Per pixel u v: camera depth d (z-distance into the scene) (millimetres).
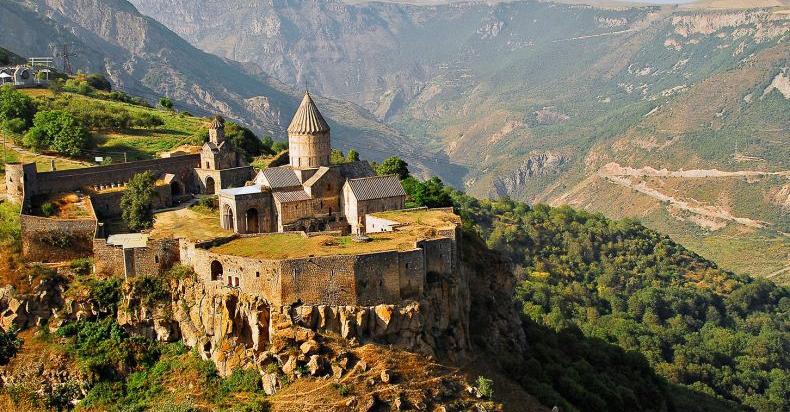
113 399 110250
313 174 152125
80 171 152625
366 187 148375
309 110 155500
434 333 115750
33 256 125438
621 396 148750
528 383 126125
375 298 110750
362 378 104625
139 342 116438
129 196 149875
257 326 107125
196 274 117938
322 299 108062
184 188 167375
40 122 193625
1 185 156125
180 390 108625
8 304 117812
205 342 112250
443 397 108750
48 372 112688
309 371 104062
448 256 123062
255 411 100438
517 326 148250
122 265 120562
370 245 117375
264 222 146375
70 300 118000
